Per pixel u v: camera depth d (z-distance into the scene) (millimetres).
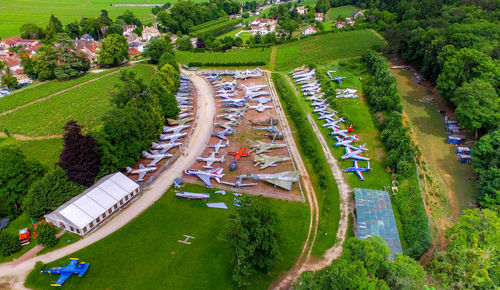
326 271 59219
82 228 71562
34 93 150500
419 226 71625
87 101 142500
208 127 125688
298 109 135250
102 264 65500
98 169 87312
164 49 196375
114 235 73000
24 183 82188
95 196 78312
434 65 149375
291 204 81938
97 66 199000
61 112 131250
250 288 59938
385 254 52031
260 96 155250
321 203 82500
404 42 183500
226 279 61531
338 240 70500
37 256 68062
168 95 129625
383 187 86875
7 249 68000
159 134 115625
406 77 166375
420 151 103125
